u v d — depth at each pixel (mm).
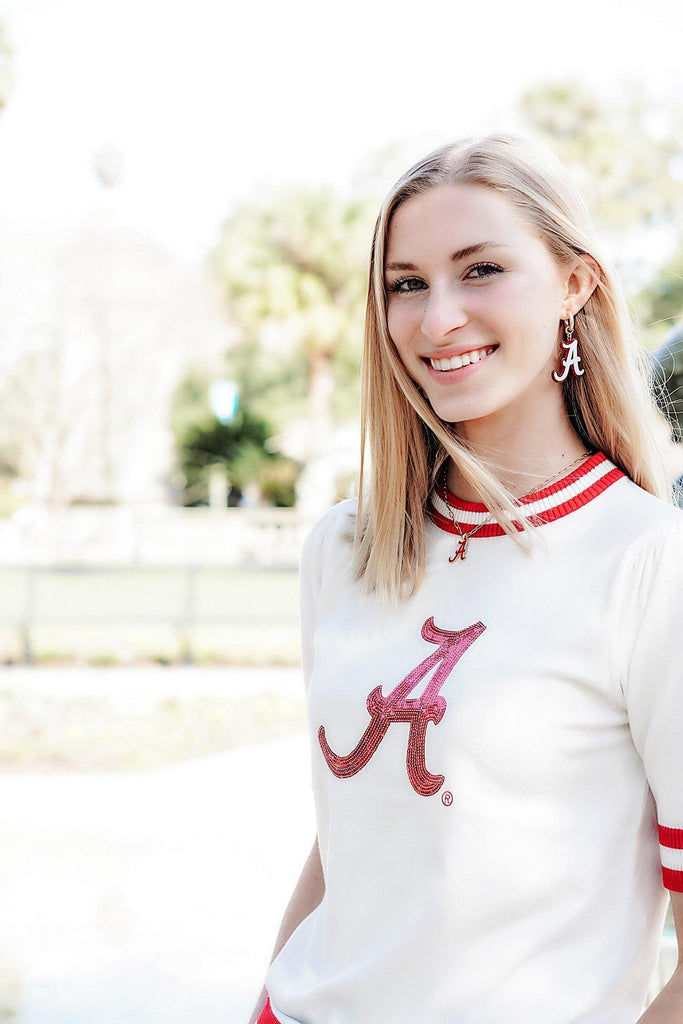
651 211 33156
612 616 1375
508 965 1358
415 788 1419
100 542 24078
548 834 1362
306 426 37094
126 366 39375
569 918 1362
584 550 1442
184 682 10469
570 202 1523
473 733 1381
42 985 4348
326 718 1550
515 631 1424
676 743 1320
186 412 37719
